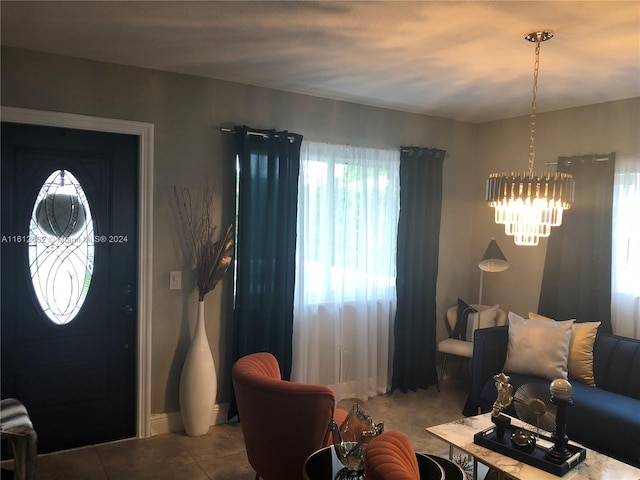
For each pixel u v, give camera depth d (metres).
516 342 3.61
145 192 3.27
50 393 3.12
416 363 4.44
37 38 2.72
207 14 2.35
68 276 3.14
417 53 2.86
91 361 3.23
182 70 3.30
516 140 4.55
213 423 3.59
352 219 4.13
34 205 3.03
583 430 2.96
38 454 3.10
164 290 3.38
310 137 3.91
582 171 3.96
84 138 3.15
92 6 2.28
